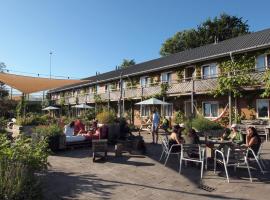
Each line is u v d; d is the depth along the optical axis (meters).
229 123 20.42
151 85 29.69
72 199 6.41
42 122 19.94
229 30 46.53
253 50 20.64
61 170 9.18
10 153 6.55
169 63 28.22
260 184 7.59
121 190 7.10
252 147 9.04
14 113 30.81
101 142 10.79
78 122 15.91
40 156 7.20
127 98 30.97
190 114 24.31
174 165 9.90
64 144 12.92
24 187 5.68
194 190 7.12
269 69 18.38
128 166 9.79
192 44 48.59
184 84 24.39
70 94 49.38
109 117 18.67
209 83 22.03
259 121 18.98
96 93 37.12
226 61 22.61
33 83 17.48
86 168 9.48
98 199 6.43
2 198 5.26
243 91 20.48
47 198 6.45
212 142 9.56
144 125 26.30
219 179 8.09
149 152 12.70
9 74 15.71
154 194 6.81
